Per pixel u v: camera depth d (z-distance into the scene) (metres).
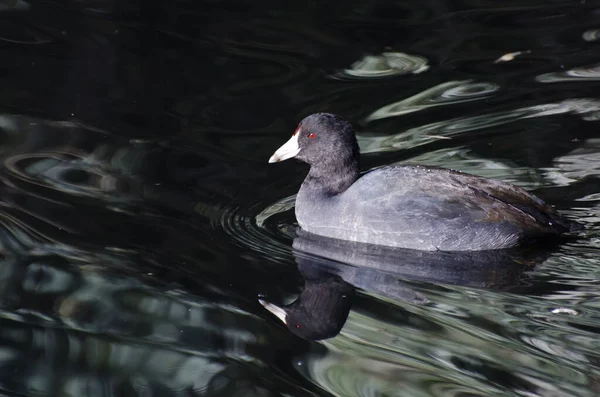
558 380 8.92
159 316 10.14
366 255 11.96
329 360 9.39
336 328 10.04
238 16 19.41
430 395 8.73
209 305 10.39
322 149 12.80
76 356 9.32
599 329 9.86
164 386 8.88
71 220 12.17
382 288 11.01
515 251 11.96
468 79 17.05
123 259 11.28
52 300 10.36
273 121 15.48
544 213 12.23
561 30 18.77
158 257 11.40
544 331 9.84
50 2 19.86
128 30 18.58
